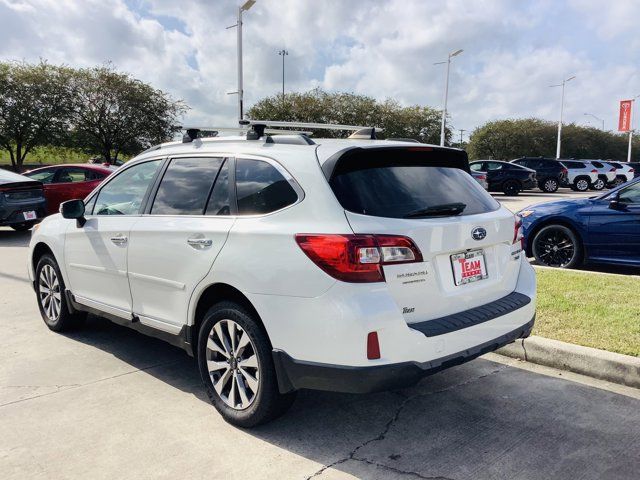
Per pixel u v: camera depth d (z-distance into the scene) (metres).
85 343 4.98
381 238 2.86
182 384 4.09
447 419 3.54
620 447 3.19
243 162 3.53
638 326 4.79
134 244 4.02
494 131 56.16
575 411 3.64
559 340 4.48
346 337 2.80
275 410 3.26
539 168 29.78
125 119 34.44
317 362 2.92
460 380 4.15
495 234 3.47
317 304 2.88
